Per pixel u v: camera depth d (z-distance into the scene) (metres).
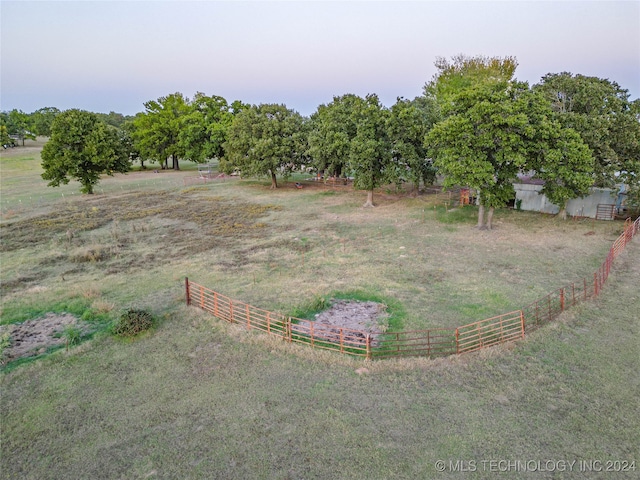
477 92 27.61
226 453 10.44
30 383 13.67
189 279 22.92
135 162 92.50
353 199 44.78
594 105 28.92
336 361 14.23
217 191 52.09
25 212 41.53
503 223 32.59
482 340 15.27
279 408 12.02
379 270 23.42
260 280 22.48
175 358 14.88
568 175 26.78
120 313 18.72
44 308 19.62
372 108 37.03
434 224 33.09
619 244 24.09
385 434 10.85
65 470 10.14
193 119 69.00
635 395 12.02
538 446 10.33
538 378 12.94
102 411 12.21
